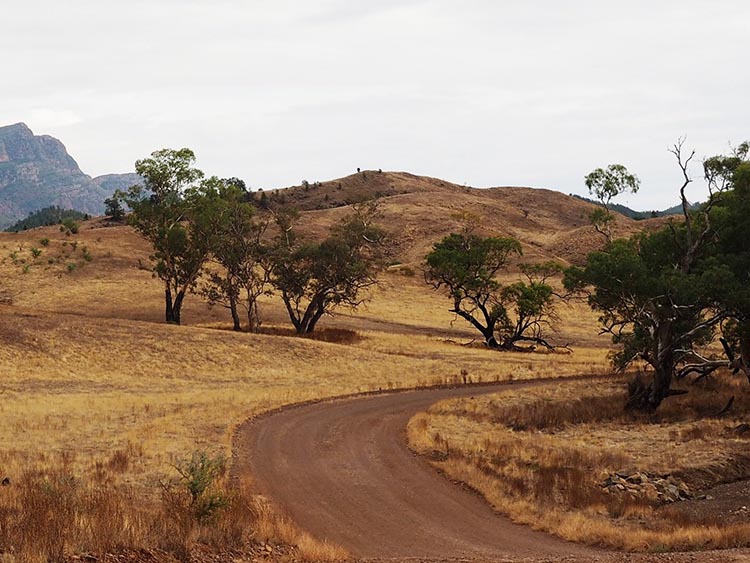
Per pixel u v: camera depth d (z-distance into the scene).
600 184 66.12
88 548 12.96
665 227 51.56
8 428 31.70
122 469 23.75
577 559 15.73
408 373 59.69
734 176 44.16
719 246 47.06
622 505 22.73
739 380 53.44
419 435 32.75
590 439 35.59
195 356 60.31
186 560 13.62
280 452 29.52
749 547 17.48
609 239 67.00
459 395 49.44
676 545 18.03
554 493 24.02
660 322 44.34
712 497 25.56
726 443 33.50
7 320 63.09
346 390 50.56
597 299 48.62
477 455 29.36
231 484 23.09
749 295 40.88
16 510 15.39
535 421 40.12
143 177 76.06
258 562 14.28
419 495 23.58
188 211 76.81
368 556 16.84
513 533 19.78
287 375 57.69
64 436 30.11
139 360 58.34
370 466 27.55
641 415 43.44
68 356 57.28
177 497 17.91
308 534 17.77
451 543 18.52
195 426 33.69
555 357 71.12
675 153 45.62
